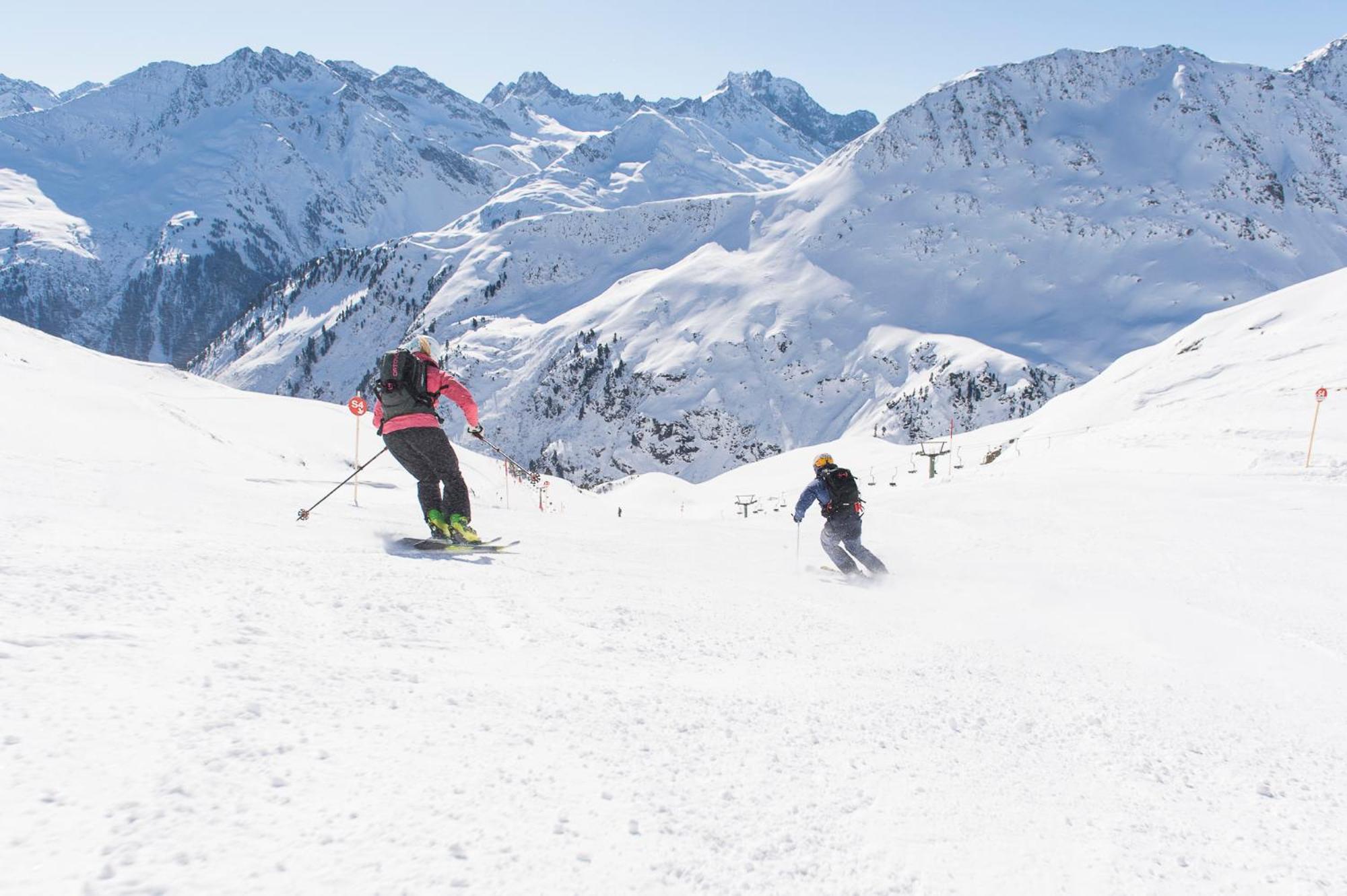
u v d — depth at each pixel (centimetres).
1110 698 317
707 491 8381
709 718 229
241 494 690
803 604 475
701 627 361
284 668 211
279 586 307
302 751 162
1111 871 168
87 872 106
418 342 569
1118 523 1224
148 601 253
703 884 139
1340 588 716
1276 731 296
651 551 705
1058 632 456
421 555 478
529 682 239
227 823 128
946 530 1185
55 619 214
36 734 144
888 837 170
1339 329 4484
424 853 131
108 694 169
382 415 558
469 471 3378
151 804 128
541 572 465
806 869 151
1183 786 229
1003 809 194
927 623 453
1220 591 689
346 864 123
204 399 3188
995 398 19738
